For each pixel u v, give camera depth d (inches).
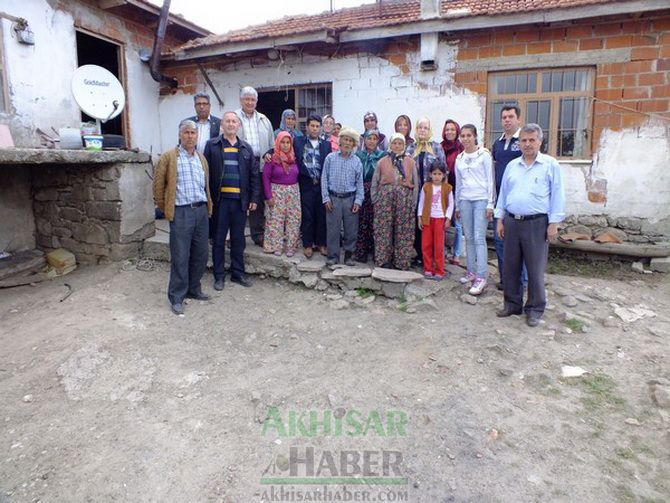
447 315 184.7
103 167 248.5
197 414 130.3
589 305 193.2
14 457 116.3
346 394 137.7
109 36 312.8
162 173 182.2
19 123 260.1
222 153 201.8
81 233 262.1
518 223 171.9
